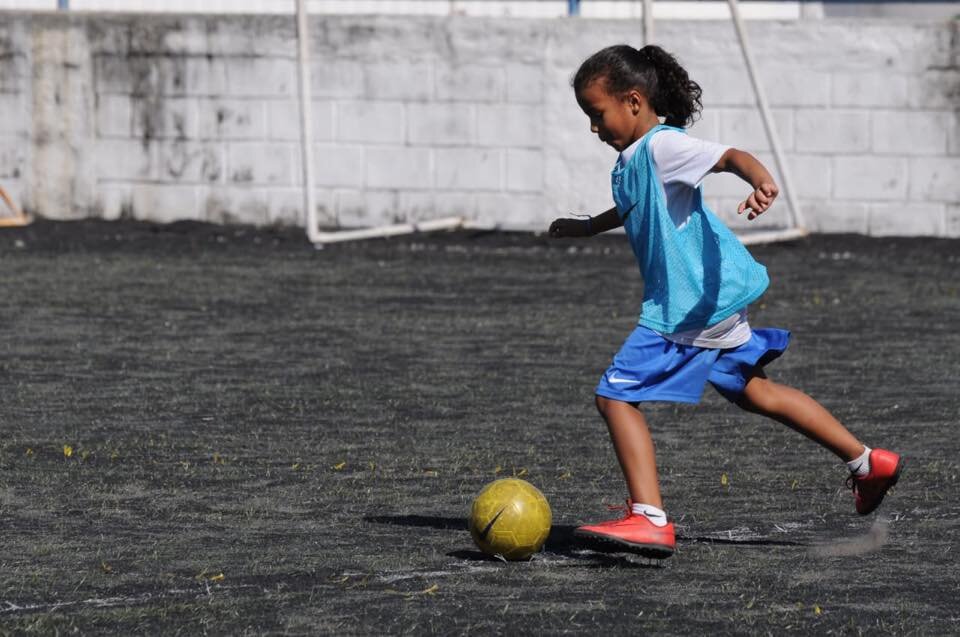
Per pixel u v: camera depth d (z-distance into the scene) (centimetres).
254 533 2186
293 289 5138
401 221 7006
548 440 2886
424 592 1872
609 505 2386
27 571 1964
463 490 2477
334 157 7038
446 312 4650
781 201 6756
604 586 1909
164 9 7788
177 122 7156
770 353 2095
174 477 2553
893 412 3184
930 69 6569
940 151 6594
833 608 1812
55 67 7231
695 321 2017
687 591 1888
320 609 1794
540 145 6888
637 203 2042
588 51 6825
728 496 2447
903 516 2311
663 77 2072
